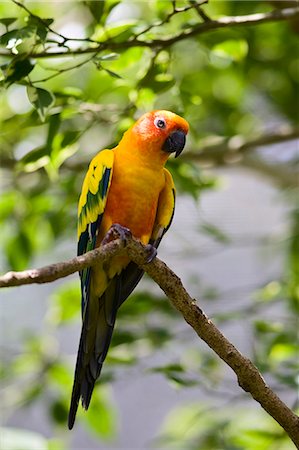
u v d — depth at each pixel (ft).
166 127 27.45
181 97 34.53
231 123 49.88
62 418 40.27
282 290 39.60
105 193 27.17
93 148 47.73
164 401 59.00
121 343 35.94
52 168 32.09
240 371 22.12
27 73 25.85
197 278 41.19
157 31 33.12
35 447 35.01
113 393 59.21
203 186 36.32
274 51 48.21
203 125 47.80
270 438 37.55
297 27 36.96
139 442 58.18
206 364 35.78
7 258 41.57
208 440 37.88
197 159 43.70
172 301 22.59
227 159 44.45
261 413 43.01
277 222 59.06
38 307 57.67
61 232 40.47
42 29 25.13
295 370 34.32
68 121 40.37
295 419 22.31
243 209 59.16
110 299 27.53
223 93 49.32
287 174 49.19
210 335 22.22
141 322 37.70
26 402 40.27
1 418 45.21
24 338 41.68
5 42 24.72
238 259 60.95
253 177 57.88
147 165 27.45
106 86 39.17
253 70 48.44
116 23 31.04
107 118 37.19
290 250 42.65
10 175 44.45
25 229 41.24
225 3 43.24
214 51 35.12
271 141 42.91
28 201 41.19
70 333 58.03
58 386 40.96
